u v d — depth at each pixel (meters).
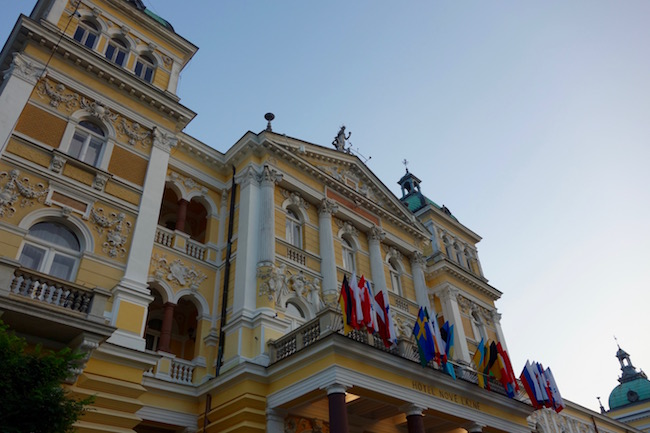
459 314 28.75
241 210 20.20
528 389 22.02
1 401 8.41
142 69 19.98
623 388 56.66
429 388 17.08
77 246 15.20
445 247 32.56
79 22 18.62
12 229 13.82
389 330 16.56
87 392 12.79
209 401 16.25
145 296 15.31
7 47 16.77
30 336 12.12
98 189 16.22
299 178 22.50
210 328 18.11
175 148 21.02
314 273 20.66
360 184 26.58
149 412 15.23
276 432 15.13
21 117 15.38
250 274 18.17
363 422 18.44
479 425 18.41
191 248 19.52
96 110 17.38
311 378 14.59
